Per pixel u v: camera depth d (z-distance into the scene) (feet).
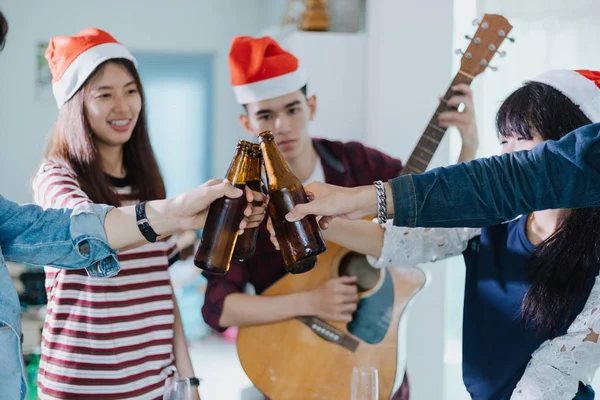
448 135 10.20
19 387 4.66
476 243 5.91
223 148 21.22
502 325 5.43
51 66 7.16
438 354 10.43
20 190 19.92
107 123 7.00
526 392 5.08
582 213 5.06
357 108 11.57
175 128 21.03
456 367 10.42
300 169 8.13
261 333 7.22
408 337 10.56
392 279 7.08
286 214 4.71
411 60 10.70
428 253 6.07
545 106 5.06
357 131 11.59
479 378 5.54
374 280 7.14
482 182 4.36
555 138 5.05
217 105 21.07
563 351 5.01
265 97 7.95
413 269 7.09
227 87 21.07
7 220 4.86
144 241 5.05
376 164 8.30
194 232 12.01
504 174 4.36
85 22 20.15
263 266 7.71
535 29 8.39
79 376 6.54
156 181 7.52
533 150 4.43
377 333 6.98
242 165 4.79
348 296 7.00
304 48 11.32
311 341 7.07
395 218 4.44
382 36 11.00
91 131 7.02
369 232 6.22
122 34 20.47
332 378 6.95
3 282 4.65
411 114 10.75
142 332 6.83
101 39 7.02
